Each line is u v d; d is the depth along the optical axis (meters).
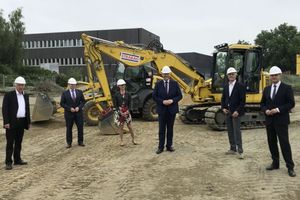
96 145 11.89
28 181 8.16
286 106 8.03
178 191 7.38
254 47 14.95
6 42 57.16
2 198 7.15
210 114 14.20
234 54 14.88
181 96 10.55
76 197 7.13
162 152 10.59
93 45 15.92
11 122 9.20
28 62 70.75
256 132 14.05
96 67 15.92
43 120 16.31
